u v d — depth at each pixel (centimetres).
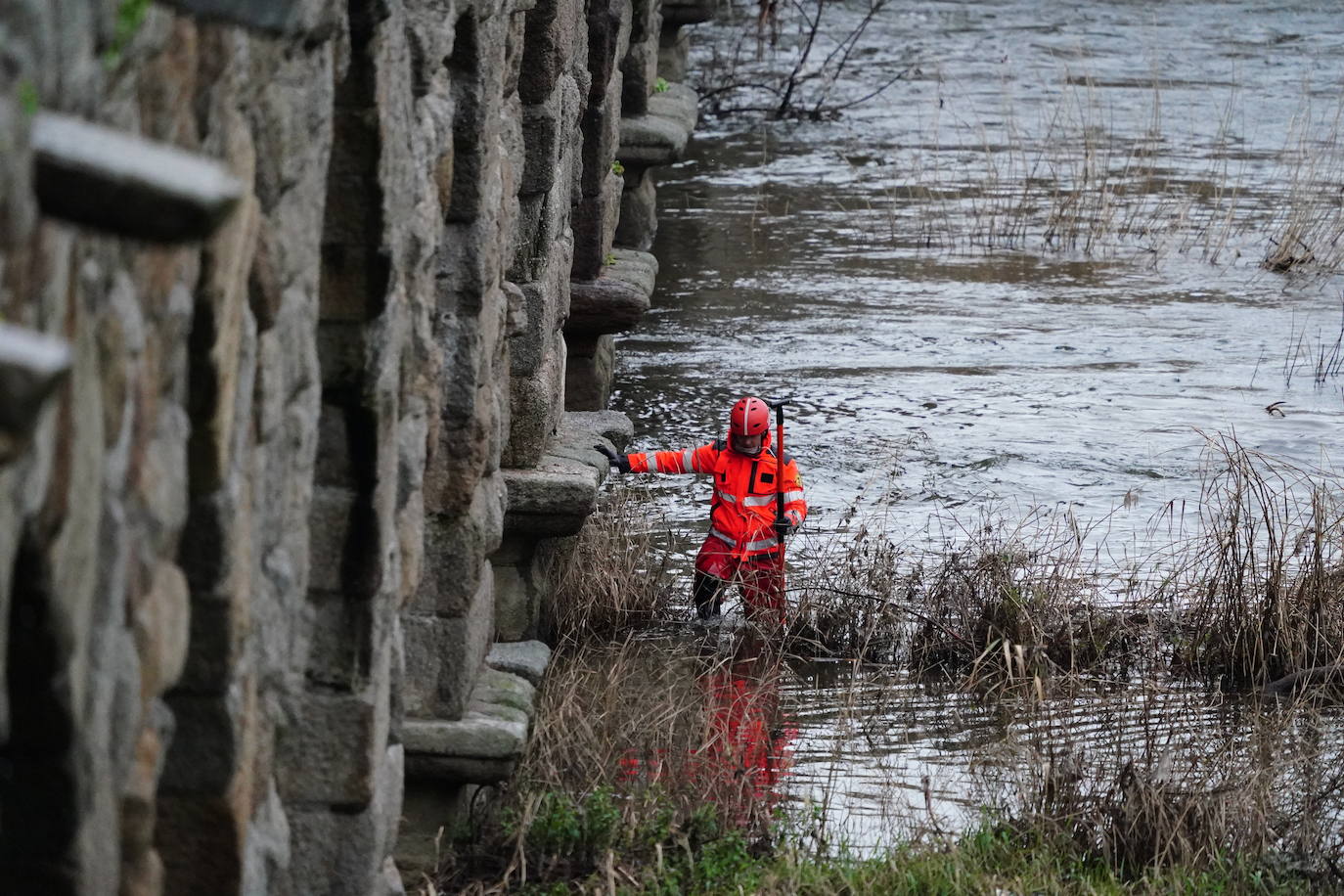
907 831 2659
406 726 2308
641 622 3588
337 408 1616
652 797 2522
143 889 1159
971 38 12562
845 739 3095
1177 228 7431
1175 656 3506
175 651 1168
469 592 2325
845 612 3597
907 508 4344
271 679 1451
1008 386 5462
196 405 1173
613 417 3716
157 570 1131
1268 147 9281
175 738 1263
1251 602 3588
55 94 882
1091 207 7875
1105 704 3294
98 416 970
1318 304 6575
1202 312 6444
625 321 4328
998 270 7031
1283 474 4622
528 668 2694
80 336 937
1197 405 5281
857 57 11712
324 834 1683
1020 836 2641
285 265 1377
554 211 2906
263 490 1373
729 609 3750
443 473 2281
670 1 6788
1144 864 2570
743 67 11150
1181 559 3959
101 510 990
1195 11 14012
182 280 1124
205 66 1133
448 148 2023
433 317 2117
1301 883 2489
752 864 2428
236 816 1289
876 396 5338
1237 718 3228
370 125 1563
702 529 4191
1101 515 4312
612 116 4356
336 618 1645
